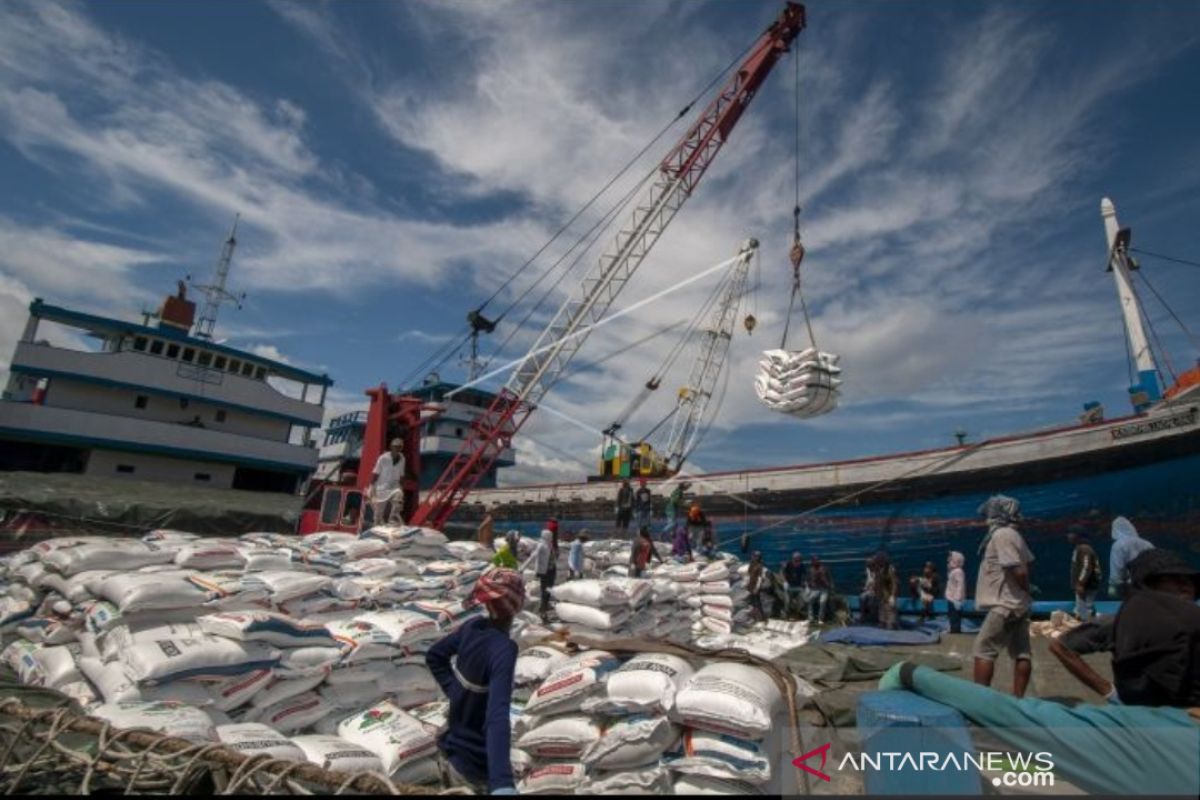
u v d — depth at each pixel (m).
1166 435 13.93
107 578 5.32
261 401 29.89
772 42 22.00
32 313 25.69
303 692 5.09
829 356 12.11
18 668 5.69
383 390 17.38
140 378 26.78
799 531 20.16
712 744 3.66
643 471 28.09
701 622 13.39
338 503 15.70
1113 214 16.83
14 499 15.28
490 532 15.62
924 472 17.77
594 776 3.94
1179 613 3.10
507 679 2.70
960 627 12.31
